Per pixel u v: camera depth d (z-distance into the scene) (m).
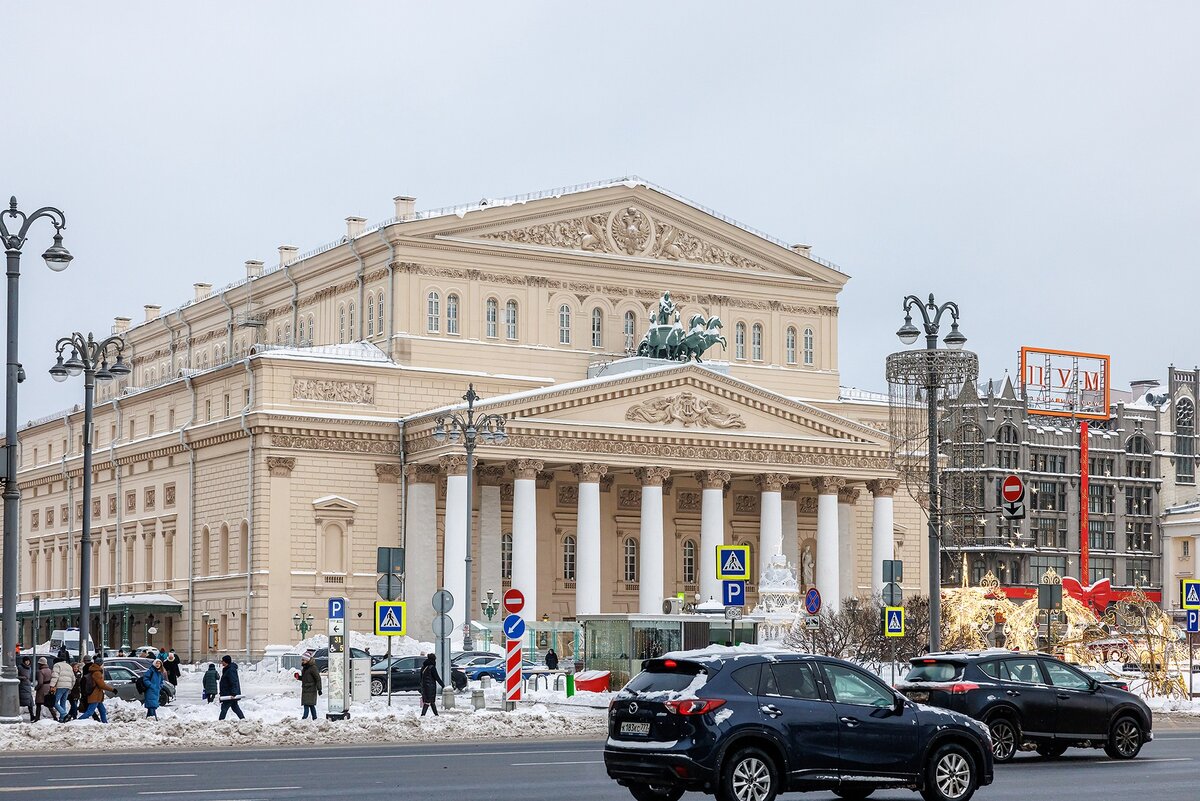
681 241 125.38
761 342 128.00
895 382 59.47
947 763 31.86
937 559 56.72
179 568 117.19
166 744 46.66
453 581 104.69
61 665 56.25
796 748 30.45
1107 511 178.75
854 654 87.00
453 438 105.06
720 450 113.88
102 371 71.81
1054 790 34.16
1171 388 185.75
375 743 47.91
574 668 96.38
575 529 118.06
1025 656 43.34
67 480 139.00
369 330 117.25
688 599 121.38
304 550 107.75
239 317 136.25
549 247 119.50
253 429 107.19
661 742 30.08
